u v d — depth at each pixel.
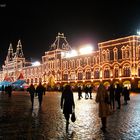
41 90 31.55
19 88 102.94
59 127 16.64
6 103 38.47
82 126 17.08
